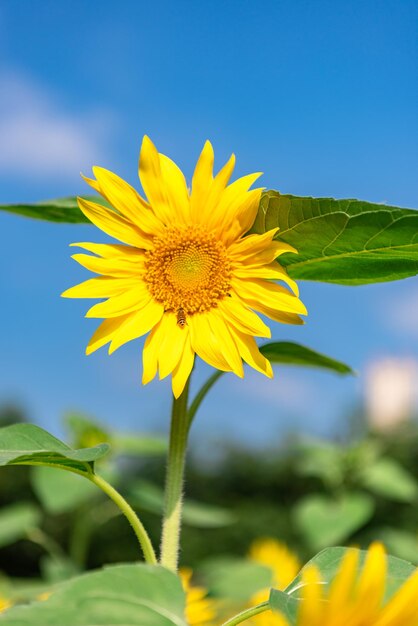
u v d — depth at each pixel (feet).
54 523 11.78
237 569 4.01
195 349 2.65
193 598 3.24
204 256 2.71
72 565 5.92
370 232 2.58
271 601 2.10
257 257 2.70
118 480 5.19
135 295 2.68
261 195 2.64
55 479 5.21
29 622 1.99
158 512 4.91
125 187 2.69
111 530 12.06
